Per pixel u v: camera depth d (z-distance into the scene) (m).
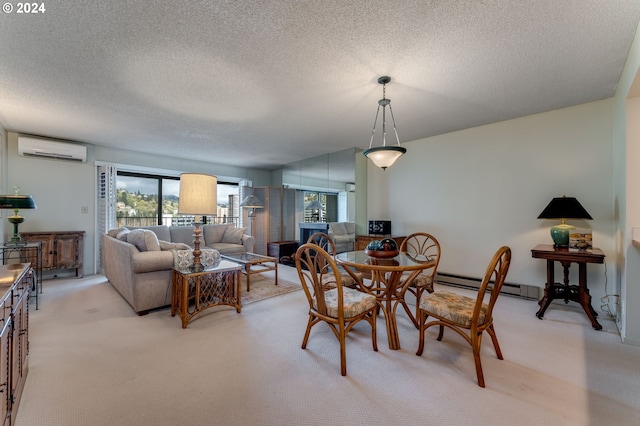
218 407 1.51
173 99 2.88
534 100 2.94
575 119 3.10
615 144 2.79
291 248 6.22
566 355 2.06
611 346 2.20
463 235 3.99
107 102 2.95
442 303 2.00
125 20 1.72
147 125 3.71
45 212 4.35
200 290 2.88
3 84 2.54
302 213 6.16
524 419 1.43
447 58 2.13
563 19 1.70
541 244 3.29
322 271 2.67
